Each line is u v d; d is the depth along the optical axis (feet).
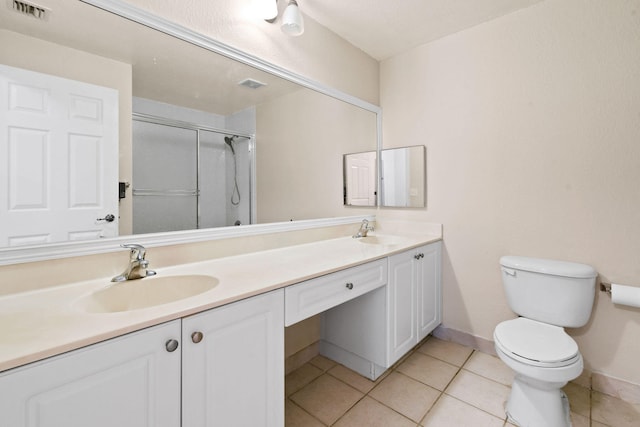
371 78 8.16
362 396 5.41
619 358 5.33
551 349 4.44
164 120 4.41
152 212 4.31
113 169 3.94
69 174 3.58
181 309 2.81
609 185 5.35
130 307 3.61
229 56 5.04
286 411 5.04
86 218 3.72
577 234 5.67
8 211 3.18
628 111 5.15
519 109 6.23
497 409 5.02
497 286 6.68
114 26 3.88
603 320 5.44
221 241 5.06
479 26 6.70
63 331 2.37
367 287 5.10
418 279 6.56
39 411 2.10
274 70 5.72
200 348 2.95
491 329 6.81
